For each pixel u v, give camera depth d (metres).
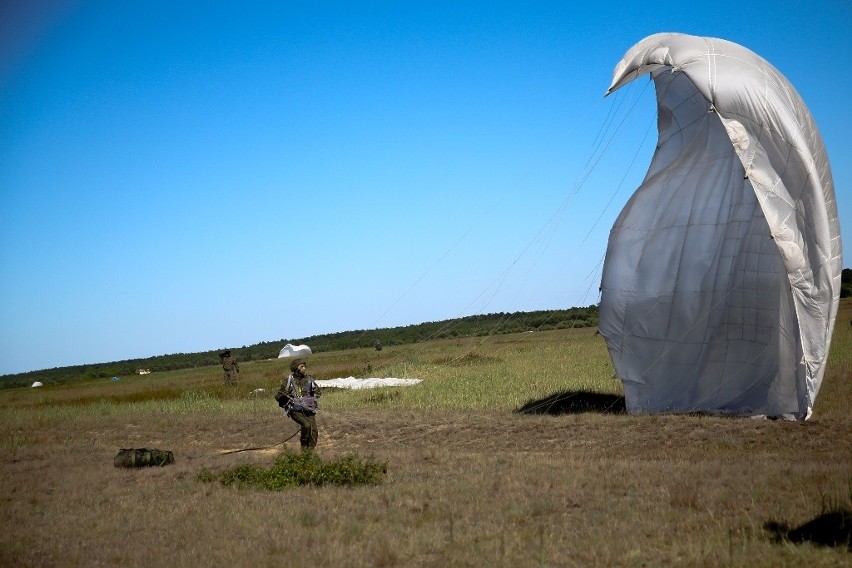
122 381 67.19
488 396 26.17
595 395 24.98
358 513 10.55
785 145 17.91
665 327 21.66
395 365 47.81
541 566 7.57
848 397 20.72
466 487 11.92
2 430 26.42
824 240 18.14
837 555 7.46
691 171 21.36
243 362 89.06
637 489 11.20
